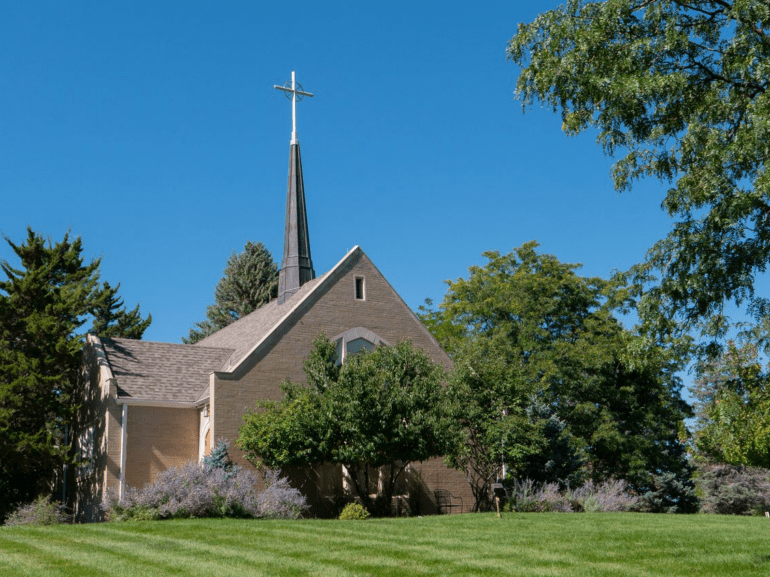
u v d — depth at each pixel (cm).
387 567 1202
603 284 4262
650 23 1484
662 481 3866
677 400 4134
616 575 1109
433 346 3164
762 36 1377
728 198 1377
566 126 1526
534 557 1274
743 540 1488
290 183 3559
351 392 2497
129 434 2748
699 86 1473
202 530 1730
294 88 3666
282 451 2467
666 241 1496
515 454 2703
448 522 1936
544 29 1530
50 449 2766
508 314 4322
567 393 4003
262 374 2766
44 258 3681
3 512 2953
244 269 7031
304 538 1562
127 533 1720
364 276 3100
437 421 2572
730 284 1464
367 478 2712
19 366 2897
